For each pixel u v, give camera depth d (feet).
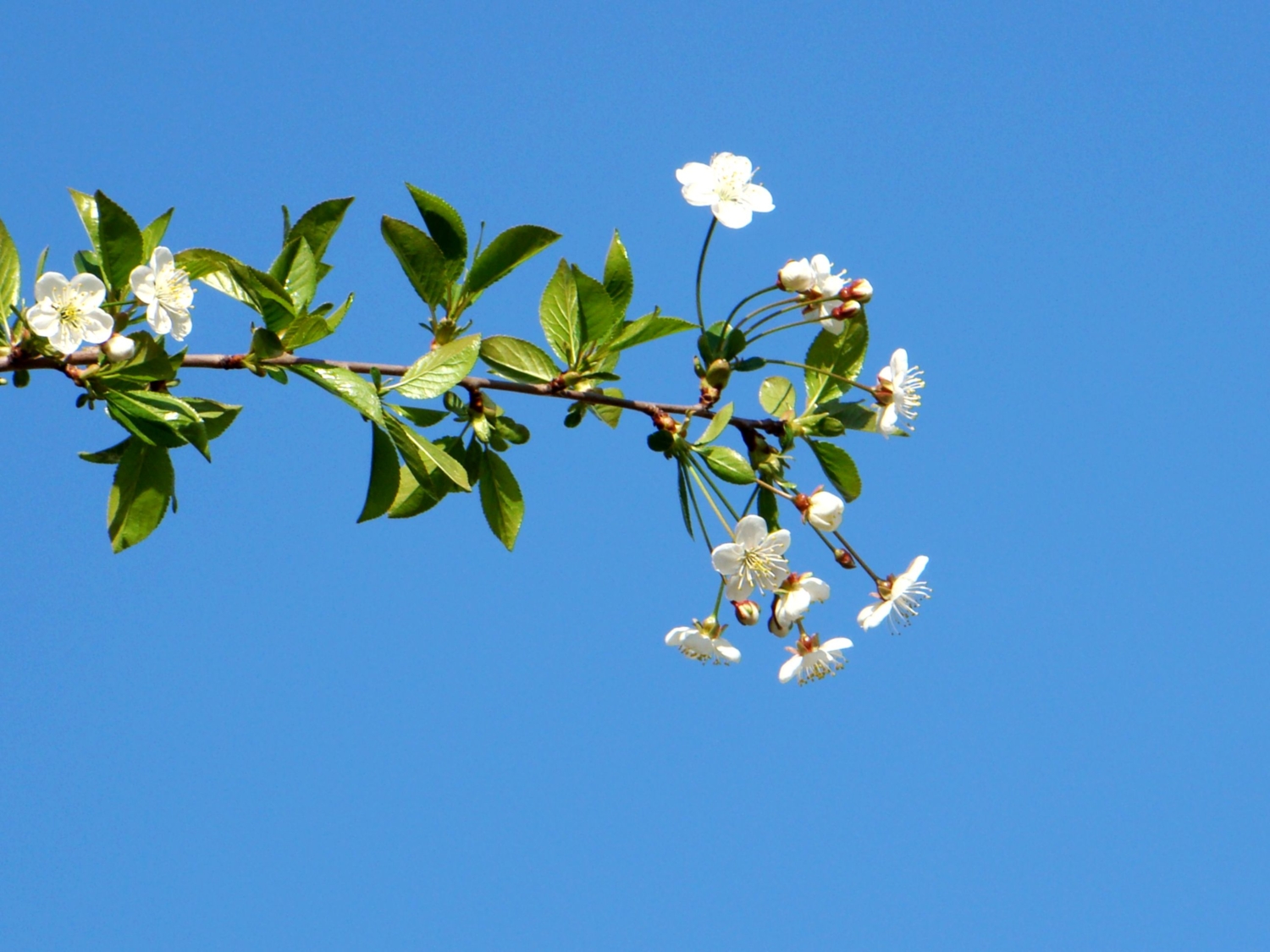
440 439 4.28
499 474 4.30
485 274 4.25
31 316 4.02
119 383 4.06
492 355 4.27
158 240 4.14
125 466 4.11
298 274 4.16
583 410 4.32
